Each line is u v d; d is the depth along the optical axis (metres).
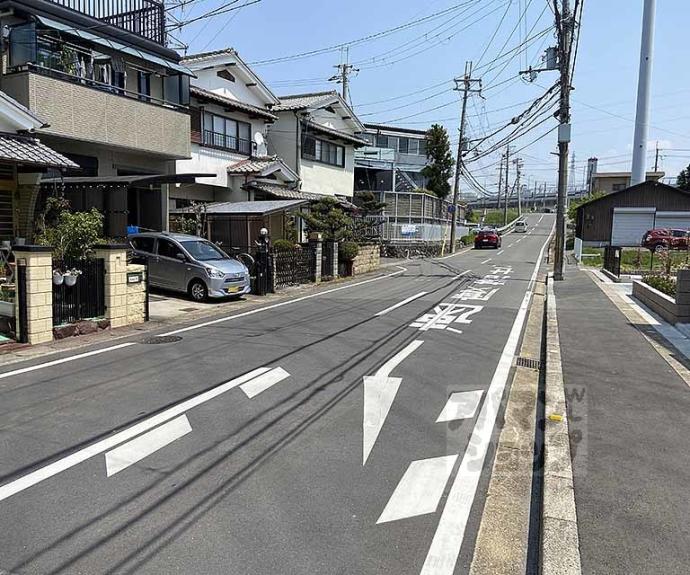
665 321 10.14
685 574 2.78
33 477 3.97
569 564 2.86
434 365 7.27
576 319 10.36
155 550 3.09
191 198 20.92
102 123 13.44
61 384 6.26
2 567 2.93
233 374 6.71
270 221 21.16
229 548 3.12
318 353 7.86
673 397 5.61
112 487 3.83
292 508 3.57
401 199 35.75
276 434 4.82
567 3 18.91
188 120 16.14
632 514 3.33
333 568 2.96
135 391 6.01
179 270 13.52
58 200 11.69
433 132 44.41
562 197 19.05
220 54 20.47
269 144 25.88
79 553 3.06
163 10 15.73
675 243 29.89
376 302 13.51
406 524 3.43
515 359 7.80
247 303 13.35
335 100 27.97
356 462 4.28
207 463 4.22
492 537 3.36
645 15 31.36
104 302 9.73
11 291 8.71
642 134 33.53
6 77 12.05
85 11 14.05
